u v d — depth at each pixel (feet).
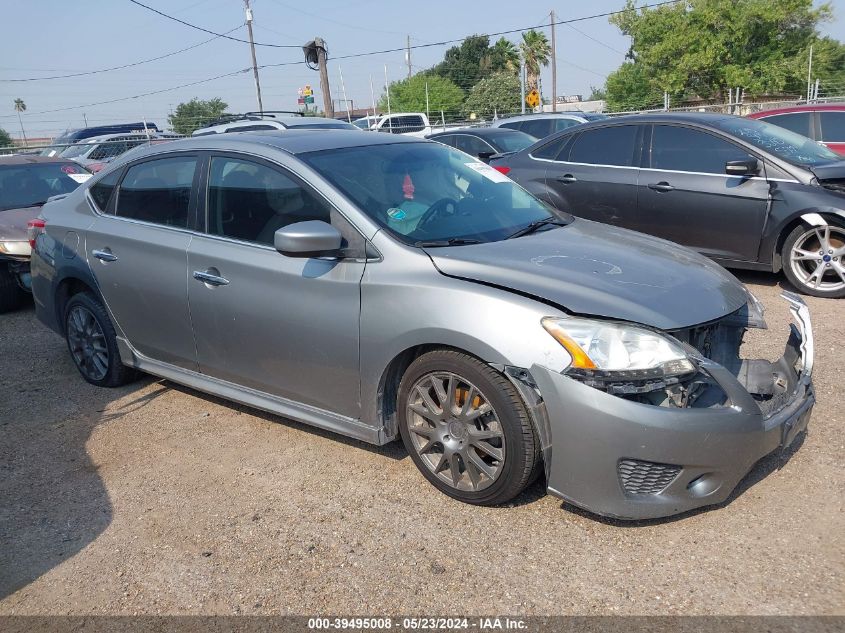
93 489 12.36
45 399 16.51
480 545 10.10
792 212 20.42
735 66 118.01
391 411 11.80
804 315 11.44
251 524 10.99
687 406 9.57
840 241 20.31
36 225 17.43
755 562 9.38
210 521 11.16
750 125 22.75
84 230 15.85
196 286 13.53
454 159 14.49
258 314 12.61
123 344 15.76
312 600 9.26
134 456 13.44
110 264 15.16
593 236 12.66
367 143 13.84
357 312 11.35
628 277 10.66
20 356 19.89
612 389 9.39
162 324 14.52
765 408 10.32
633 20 126.82
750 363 11.61
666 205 22.72
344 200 11.88
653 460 9.39
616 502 9.64
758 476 11.37
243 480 12.30
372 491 11.67
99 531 11.10
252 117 47.70
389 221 11.75
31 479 12.86
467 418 10.63
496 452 10.43
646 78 129.80
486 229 12.41
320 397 12.32
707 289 10.80
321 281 11.74
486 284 10.43
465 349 10.27
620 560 9.60
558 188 25.09
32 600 9.62
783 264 21.26
